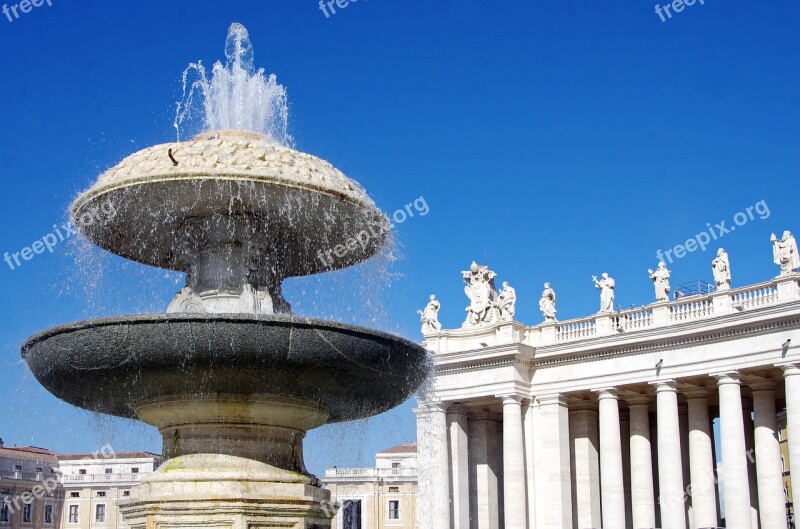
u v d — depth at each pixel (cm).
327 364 959
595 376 3975
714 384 3844
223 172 998
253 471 989
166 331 907
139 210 1077
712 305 3703
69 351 947
